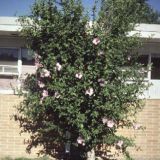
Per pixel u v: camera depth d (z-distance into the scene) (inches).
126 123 466.6
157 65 562.9
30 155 509.7
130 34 503.8
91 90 425.4
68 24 431.5
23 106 483.8
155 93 561.9
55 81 434.3
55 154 502.9
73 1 432.8
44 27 435.2
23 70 544.1
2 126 511.5
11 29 502.3
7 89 543.2
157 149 526.0
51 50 438.0
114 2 437.4
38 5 438.0
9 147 512.1
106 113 431.8
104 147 493.4
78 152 492.1
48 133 496.1
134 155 522.9
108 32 435.2
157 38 519.5
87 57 431.2
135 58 456.1
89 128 435.8
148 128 523.8
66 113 431.8
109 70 429.1
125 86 439.8
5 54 543.5
